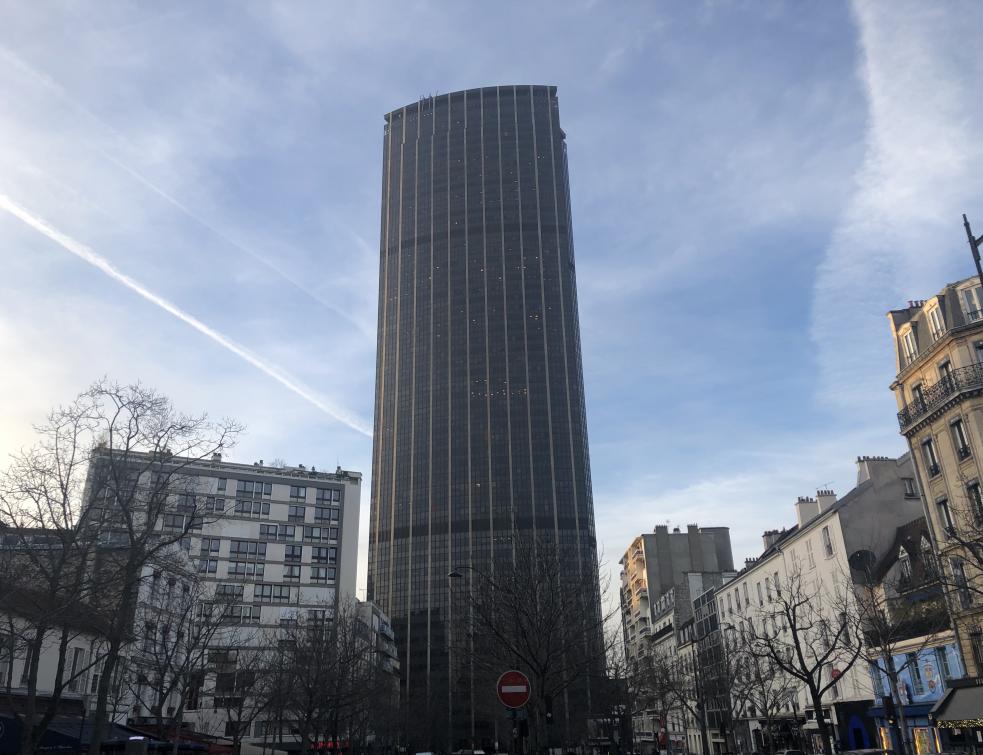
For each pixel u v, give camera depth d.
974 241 25.20
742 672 67.44
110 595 30.45
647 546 138.62
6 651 32.72
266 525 95.81
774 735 70.44
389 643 131.62
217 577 90.75
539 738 31.03
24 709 35.66
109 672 27.66
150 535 29.75
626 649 93.69
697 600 96.75
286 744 80.06
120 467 29.03
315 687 48.91
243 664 57.56
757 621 74.31
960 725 39.94
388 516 199.62
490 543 187.00
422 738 116.06
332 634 57.47
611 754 71.81
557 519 188.50
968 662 42.34
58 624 26.42
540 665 32.34
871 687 53.41
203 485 56.19
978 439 42.06
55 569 25.45
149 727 46.28
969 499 41.19
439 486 197.38
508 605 35.59
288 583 94.31
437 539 191.75
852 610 51.34
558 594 36.31
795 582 63.44
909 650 48.28
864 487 58.50
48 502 26.62
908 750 38.22
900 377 49.53
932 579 42.00
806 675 34.22
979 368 42.72
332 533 99.62
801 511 68.56
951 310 45.38
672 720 111.19
